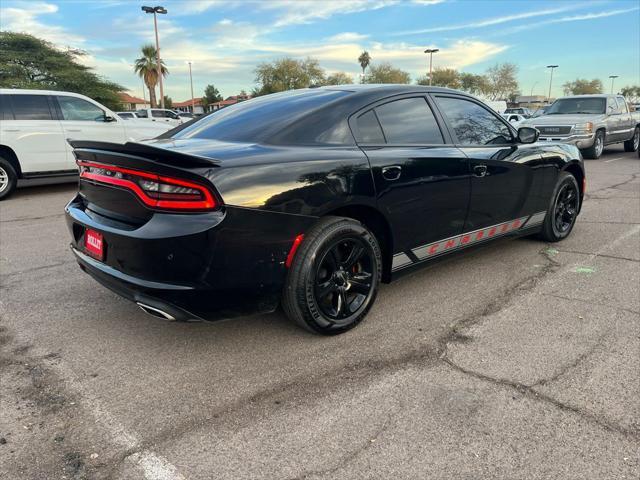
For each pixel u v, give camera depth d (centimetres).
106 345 306
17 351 299
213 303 258
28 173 880
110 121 966
